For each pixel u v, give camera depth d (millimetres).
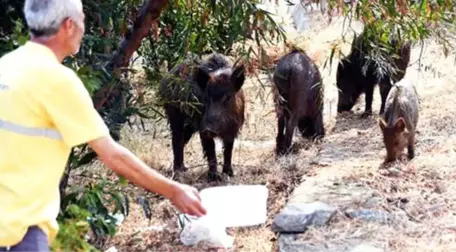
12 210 2744
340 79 9008
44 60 2771
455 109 8461
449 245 4820
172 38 5742
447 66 10172
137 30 5180
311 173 6504
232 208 5910
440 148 6957
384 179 6031
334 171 6430
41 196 2783
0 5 4453
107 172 5852
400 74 8562
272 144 8281
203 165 7438
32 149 2750
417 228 5121
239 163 7570
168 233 5754
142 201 4723
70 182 5543
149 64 5918
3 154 2738
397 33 5676
